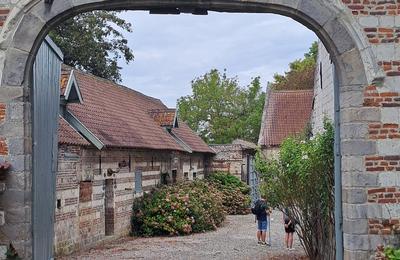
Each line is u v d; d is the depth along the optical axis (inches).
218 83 1930.4
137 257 583.2
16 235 312.5
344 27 321.4
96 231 663.1
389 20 321.4
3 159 314.3
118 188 731.4
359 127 318.7
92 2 319.9
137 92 1148.5
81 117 677.3
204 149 1208.8
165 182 949.2
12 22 318.7
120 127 785.6
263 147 1246.9
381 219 314.0
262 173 526.3
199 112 1889.8
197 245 683.4
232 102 1907.0
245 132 1902.1
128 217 768.9
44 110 369.4
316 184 471.8
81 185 618.2
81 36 1261.1
